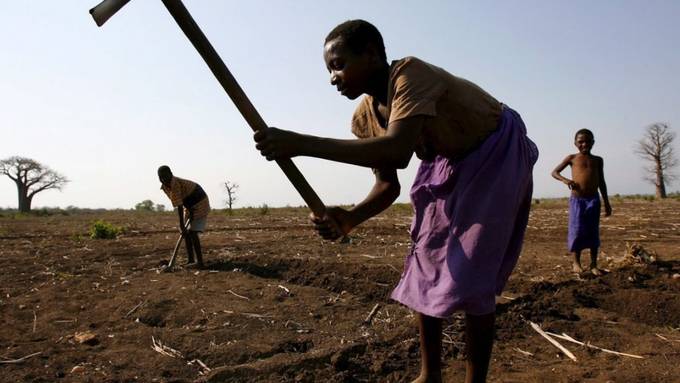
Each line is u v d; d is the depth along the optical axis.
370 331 4.21
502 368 3.45
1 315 4.89
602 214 15.80
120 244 10.44
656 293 4.74
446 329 4.01
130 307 5.03
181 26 1.96
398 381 3.36
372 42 2.27
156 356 3.79
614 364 3.47
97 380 3.36
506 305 4.60
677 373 3.28
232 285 5.88
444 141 2.32
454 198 2.39
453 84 2.25
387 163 2.08
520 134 2.46
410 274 2.56
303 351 3.92
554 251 8.05
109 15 1.88
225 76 2.01
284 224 15.68
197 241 7.19
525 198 2.54
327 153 2.03
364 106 2.60
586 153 6.08
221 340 4.07
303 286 5.84
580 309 4.63
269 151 2.03
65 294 5.68
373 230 12.30
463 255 2.34
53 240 11.98
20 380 3.35
